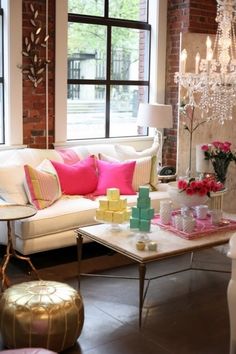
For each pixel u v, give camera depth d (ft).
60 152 15.44
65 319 8.50
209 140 18.49
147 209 10.64
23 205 11.79
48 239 12.69
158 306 10.91
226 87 16.02
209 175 14.97
